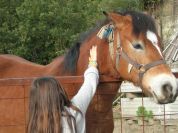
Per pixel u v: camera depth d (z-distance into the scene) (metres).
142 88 4.77
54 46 20.23
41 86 3.93
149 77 4.66
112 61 5.03
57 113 3.89
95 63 4.99
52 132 3.84
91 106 5.18
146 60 4.73
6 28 19.89
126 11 5.04
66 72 5.36
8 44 19.92
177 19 23.05
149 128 12.30
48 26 20.00
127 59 4.84
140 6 23.02
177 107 12.51
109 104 5.27
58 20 19.89
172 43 16.89
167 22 23.02
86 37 5.37
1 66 5.96
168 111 12.51
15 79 4.90
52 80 3.97
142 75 4.73
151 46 4.75
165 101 4.57
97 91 5.18
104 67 5.12
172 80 4.59
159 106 12.70
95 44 5.19
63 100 3.99
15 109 5.38
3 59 6.05
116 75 5.09
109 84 5.18
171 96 4.55
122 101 13.69
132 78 4.87
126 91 13.84
